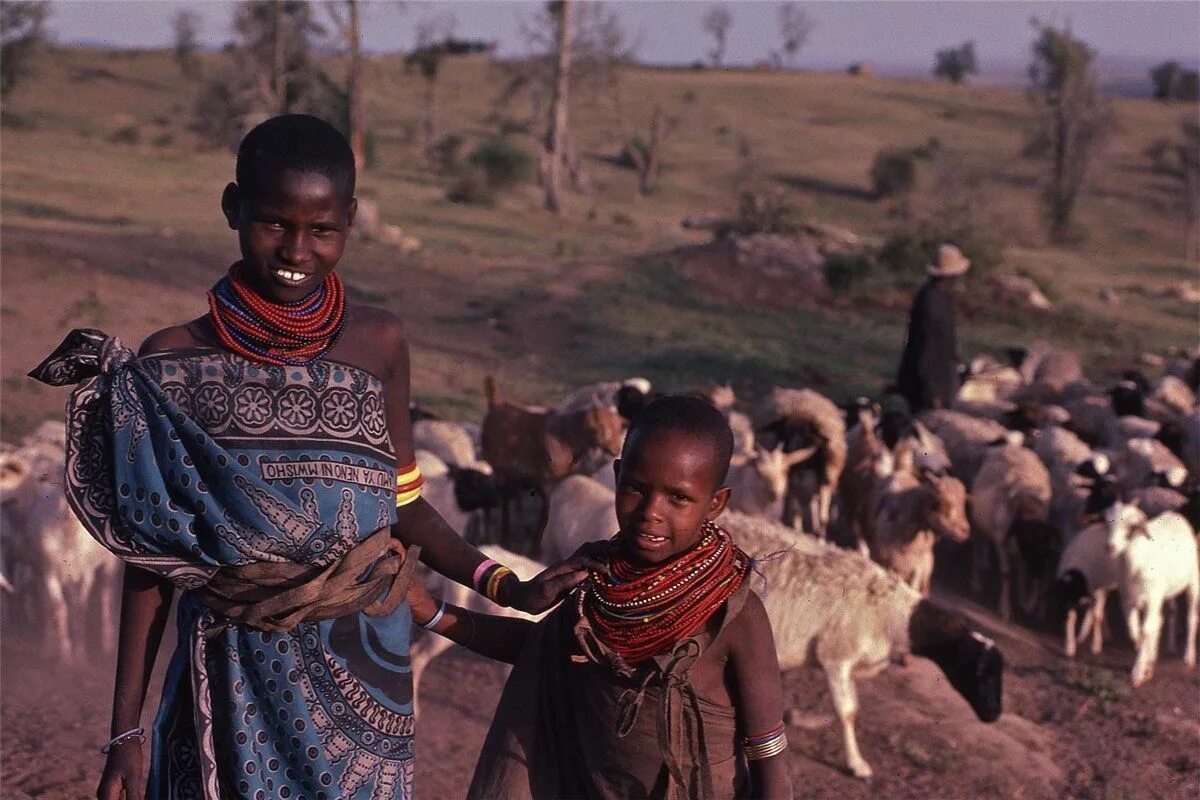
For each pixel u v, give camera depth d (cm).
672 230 5216
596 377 2123
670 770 249
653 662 249
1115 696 995
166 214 3303
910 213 7394
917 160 8950
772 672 255
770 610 817
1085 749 897
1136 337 3253
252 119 5338
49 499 821
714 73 13388
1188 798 817
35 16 8162
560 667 268
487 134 8600
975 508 1216
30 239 2383
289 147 231
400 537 272
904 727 895
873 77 14412
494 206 4981
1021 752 869
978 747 869
